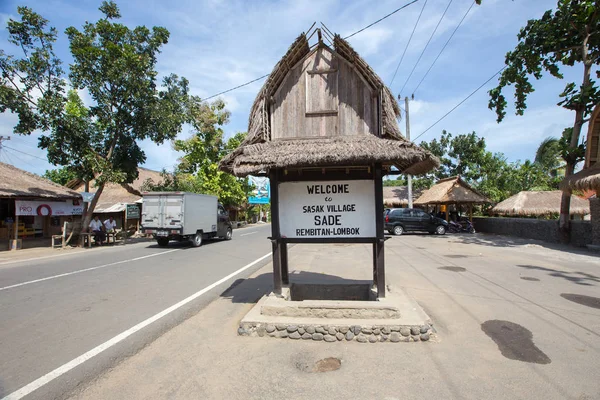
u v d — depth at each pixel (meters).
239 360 3.80
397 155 4.46
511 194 25.64
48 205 17.28
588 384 3.22
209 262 10.84
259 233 24.41
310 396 3.07
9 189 15.10
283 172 5.37
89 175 16.34
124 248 15.31
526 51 13.77
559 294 6.38
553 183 24.91
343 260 10.86
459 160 26.92
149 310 5.67
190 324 5.00
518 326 4.73
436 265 9.62
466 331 4.56
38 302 6.13
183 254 12.88
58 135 15.07
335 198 5.24
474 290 6.69
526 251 12.47
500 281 7.48
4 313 5.49
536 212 20.22
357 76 5.55
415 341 4.23
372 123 5.44
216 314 5.46
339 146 4.82
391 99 5.45
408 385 3.23
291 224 5.33
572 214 20.12
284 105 5.68
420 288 6.87
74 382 3.36
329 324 4.32
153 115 16.39
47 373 3.54
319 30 5.36
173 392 3.17
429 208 30.23
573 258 10.65
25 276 8.54
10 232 16.67
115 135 16.78
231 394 3.12
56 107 14.46
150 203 15.17
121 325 4.96
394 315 4.51
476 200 21.31
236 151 5.11
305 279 7.60
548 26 13.03
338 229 5.23
